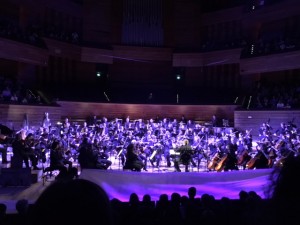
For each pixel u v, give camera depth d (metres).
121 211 6.08
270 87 28.67
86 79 33.34
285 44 27.25
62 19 31.66
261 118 26.56
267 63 27.95
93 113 29.58
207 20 34.84
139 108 30.88
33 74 28.70
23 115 23.66
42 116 25.38
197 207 6.14
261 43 29.31
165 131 21.38
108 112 30.16
